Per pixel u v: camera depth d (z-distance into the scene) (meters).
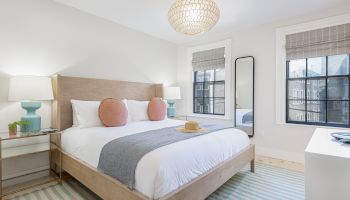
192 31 2.21
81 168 1.99
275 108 3.35
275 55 3.34
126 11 3.04
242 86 3.72
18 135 2.08
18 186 2.26
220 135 2.20
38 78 2.31
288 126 3.22
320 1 2.66
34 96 2.24
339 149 1.32
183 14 2.01
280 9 2.90
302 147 3.09
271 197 2.01
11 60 2.37
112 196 1.59
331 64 3.00
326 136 1.73
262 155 3.47
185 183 1.53
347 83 2.88
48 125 2.70
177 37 4.29
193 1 1.93
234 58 3.84
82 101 2.75
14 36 2.39
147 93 3.98
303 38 3.11
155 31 3.93
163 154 1.49
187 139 1.89
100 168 1.75
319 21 2.96
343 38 2.79
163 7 2.90
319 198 1.24
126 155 1.59
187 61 4.61
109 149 1.75
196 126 2.34
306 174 1.28
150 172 1.37
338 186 1.18
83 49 3.04
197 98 4.57
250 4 2.75
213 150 1.90
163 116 3.42
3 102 2.34
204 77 4.45
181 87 4.74
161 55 4.38
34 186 2.26
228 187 2.23
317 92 3.11
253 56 3.59
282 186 2.26
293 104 3.30
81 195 2.06
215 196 2.03
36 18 2.56
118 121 2.66
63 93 2.70
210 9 1.99
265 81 3.46
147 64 4.07
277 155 3.32
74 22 2.93
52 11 2.70
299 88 3.25
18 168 2.42
